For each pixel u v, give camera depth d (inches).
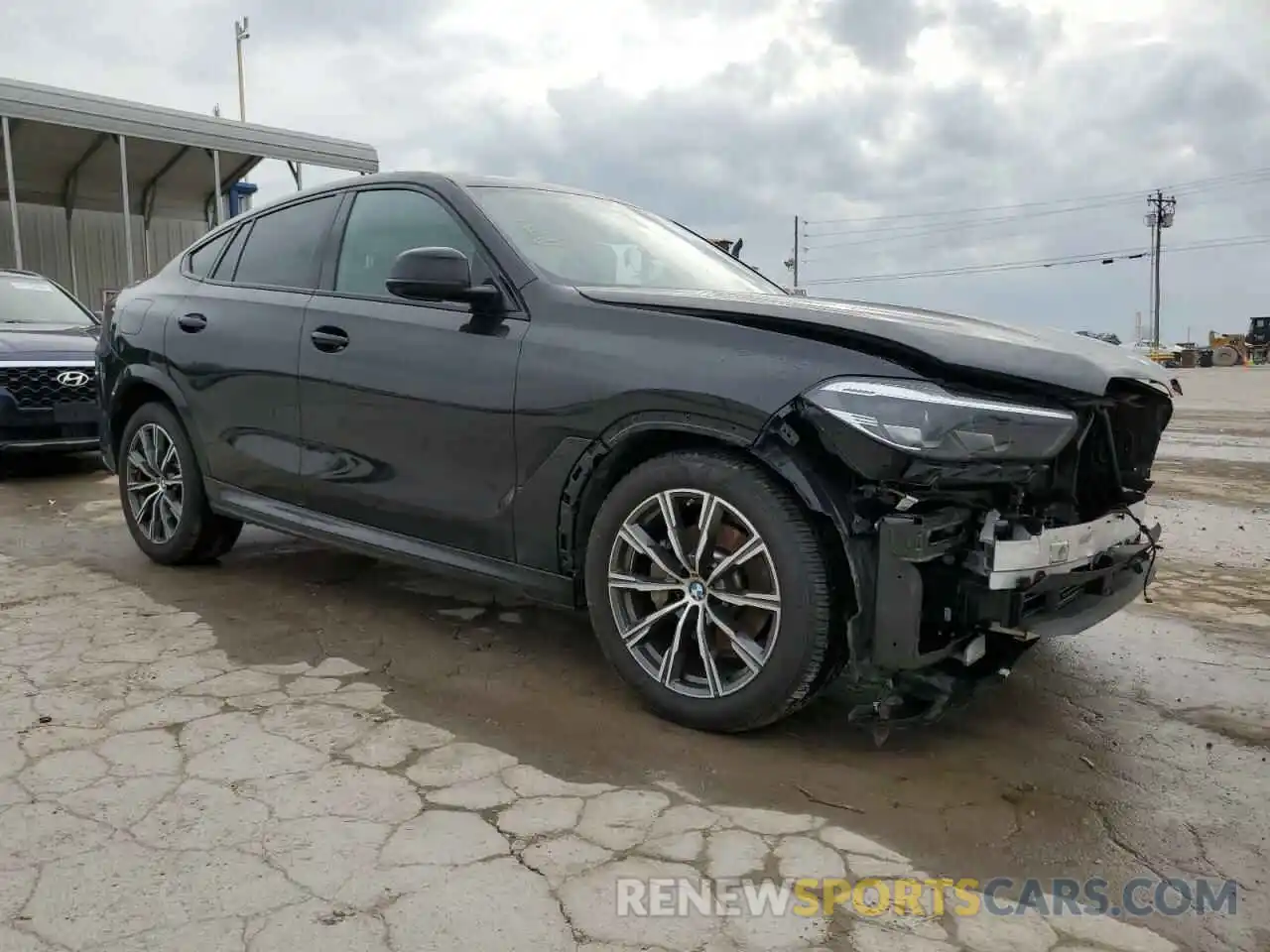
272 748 105.7
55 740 106.7
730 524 108.3
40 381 260.1
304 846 86.0
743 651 106.3
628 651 115.1
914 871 84.5
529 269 126.1
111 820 89.9
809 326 103.0
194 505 170.4
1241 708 122.3
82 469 296.2
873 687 124.7
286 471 151.9
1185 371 1592.0
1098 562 112.0
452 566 131.3
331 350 142.3
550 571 122.0
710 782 99.6
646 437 111.7
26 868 82.0
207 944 72.5
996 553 97.0
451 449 127.8
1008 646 108.7
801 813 93.7
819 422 96.7
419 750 105.9
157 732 109.2
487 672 129.5
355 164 703.7
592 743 108.3
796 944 74.0
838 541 100.7
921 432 93.2
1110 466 116.3
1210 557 202.8
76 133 574.2
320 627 147.0
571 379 114.9
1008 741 111.5
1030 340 112.1
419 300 135.2
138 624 147.1
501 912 76.9
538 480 119.5
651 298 115.8
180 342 168.2
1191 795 99.6
